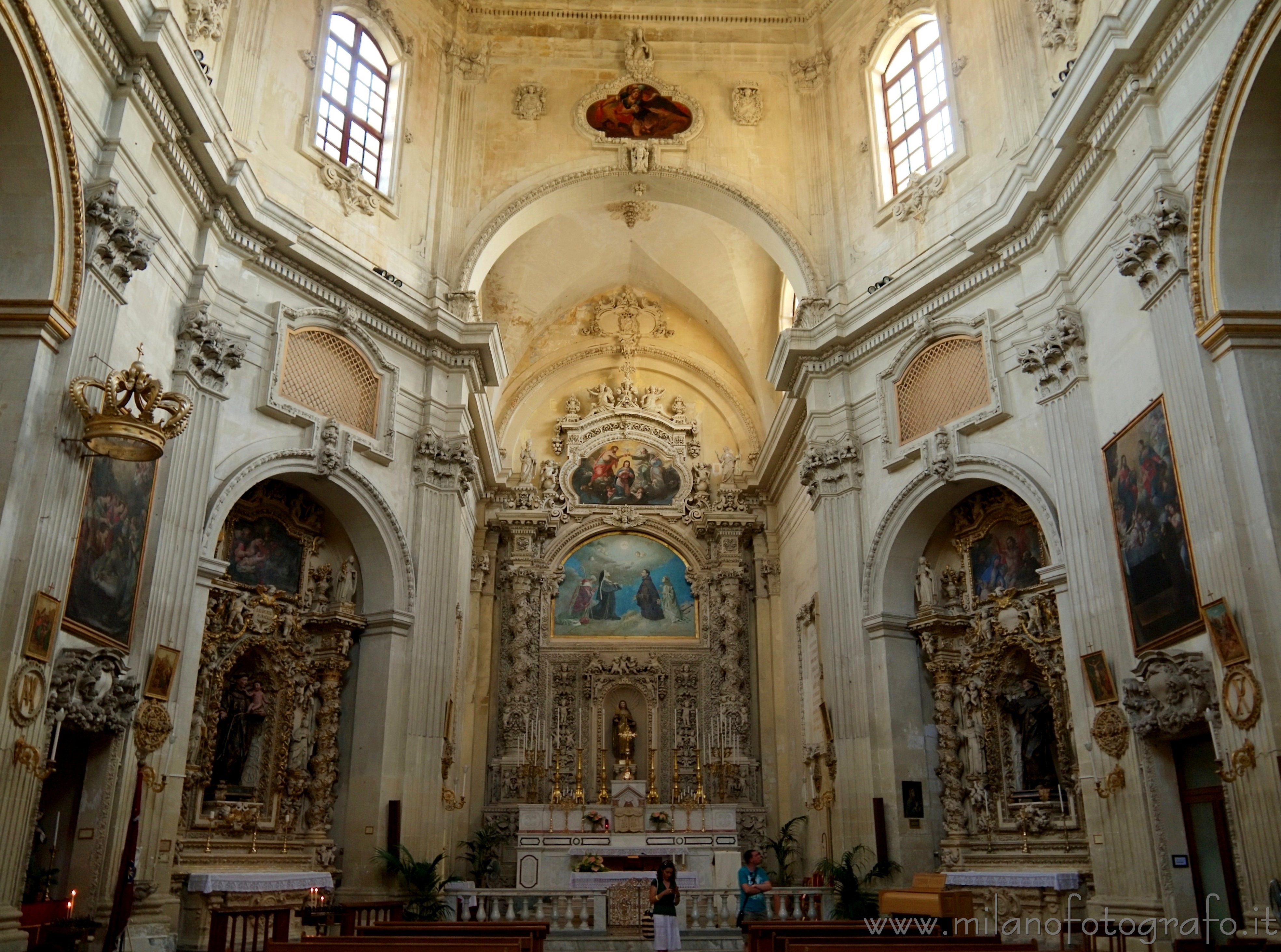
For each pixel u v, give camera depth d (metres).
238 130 16.11
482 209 20.62
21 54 10.16
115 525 12.37
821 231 20.62
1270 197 11.05
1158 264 12.23
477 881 22.25
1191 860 12.34
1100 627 13.66
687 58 22.08
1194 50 12.03
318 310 16.94
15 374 10.71
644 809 21.98
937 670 17.17
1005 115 16.86
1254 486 10.63
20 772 10.26
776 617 25.61
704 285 26.33
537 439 28.28
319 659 17.02
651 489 27.59
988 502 17.16
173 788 13.49
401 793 16.56
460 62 21.39
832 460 18.88
